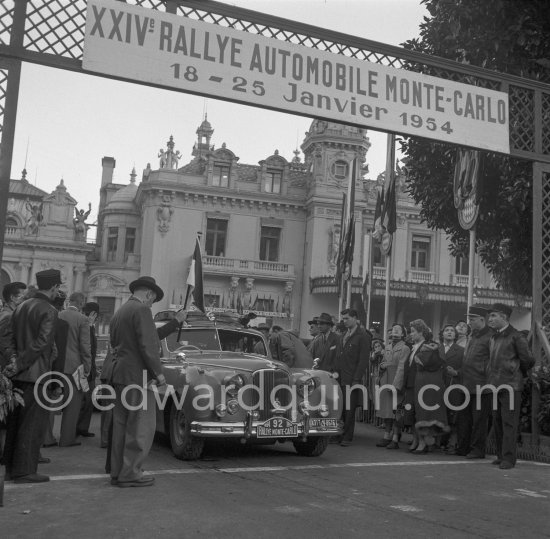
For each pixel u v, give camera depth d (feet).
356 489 20.12
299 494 19.10
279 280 126.93
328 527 15.52
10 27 23.04
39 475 20.07
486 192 42.60
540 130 31.96
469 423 28.27
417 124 29.22
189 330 29.40
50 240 127.34
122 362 19.75
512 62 39.01
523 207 38.81
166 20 25.25
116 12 24.47
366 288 62.49
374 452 28.89
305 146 134.31
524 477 23.06
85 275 131.75
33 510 16.48
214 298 125.39
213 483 20.39
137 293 20.67
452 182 44.29
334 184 126.72
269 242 129.80
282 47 27.09
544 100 32.89
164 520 15.69
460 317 127.65
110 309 127.44
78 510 16.53
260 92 26.45
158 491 18.89
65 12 23.79
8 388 17.71
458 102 30.27
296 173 136.87
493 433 29.37
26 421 19.80
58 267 128.36
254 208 128.16
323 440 26.55
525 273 44.73
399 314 127.54
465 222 37.09
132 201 138.41
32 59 23.11
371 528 15.60
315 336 39.01
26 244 126.52
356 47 28.60
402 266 128.57
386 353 31.86
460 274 130.62
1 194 21.75
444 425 28.40
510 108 31.94
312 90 27.40
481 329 27.71
